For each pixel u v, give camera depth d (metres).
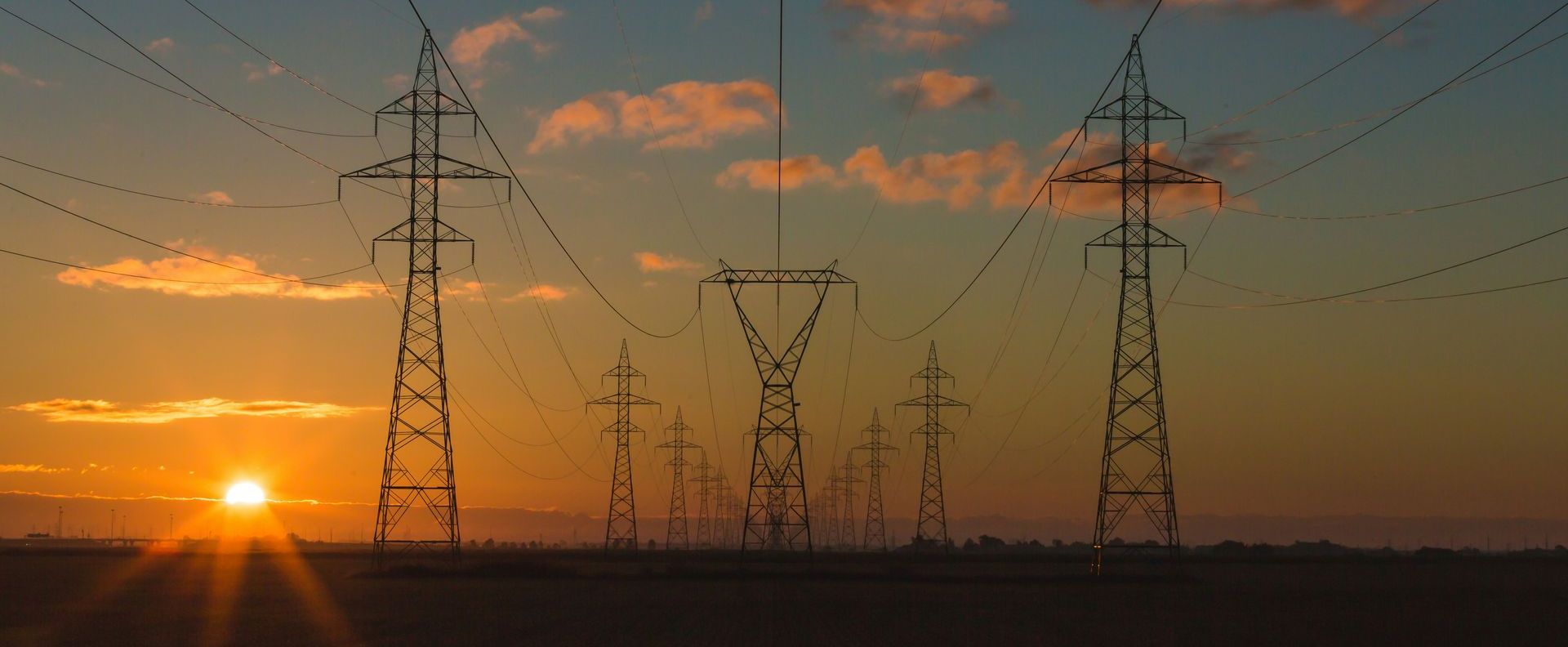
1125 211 86.31
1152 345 86.62
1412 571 133.75
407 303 85.38
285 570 114.19
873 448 172.50
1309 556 198.75
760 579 96.00
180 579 95.00
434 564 97.50
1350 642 48.47
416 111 84.31
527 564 101.75
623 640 47.25
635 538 139.50
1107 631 52.97
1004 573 111.69
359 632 50.34
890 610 64.06
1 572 108.38
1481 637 50.69
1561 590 88.69
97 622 55.16
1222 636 51.03
